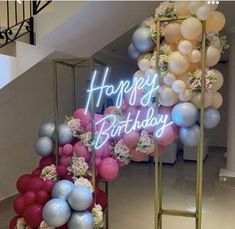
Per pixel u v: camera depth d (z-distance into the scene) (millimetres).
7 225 3873
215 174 6586
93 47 4059
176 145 8219
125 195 5172
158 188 3074
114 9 3246
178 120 2711
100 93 2977
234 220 4086
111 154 3090
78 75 6574
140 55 3025
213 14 2697
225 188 5539
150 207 4578
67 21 3256
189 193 5297
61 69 6004
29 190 2988
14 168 4961
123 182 6008
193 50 2703
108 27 3617
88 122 3055
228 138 6246
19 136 5035
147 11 3525
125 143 2998
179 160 8242
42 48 3529
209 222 4020
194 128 2760
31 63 3426
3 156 4750
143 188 5598
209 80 2699
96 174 3043
